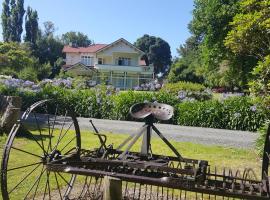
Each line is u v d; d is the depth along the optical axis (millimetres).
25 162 6883
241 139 11273
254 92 7637
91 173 3793
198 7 31688
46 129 11062
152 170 4289
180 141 10406
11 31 71188
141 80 51250
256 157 8484
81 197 5234
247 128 13586
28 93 16453
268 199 3561
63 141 9211
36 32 72062
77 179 6000
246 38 8000
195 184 3674
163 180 3656
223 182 3902
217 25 29984
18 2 71438
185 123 14453
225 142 10641
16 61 38781
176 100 15250
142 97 15375
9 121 9125
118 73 50906
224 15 29438
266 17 7531
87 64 57250
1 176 3945
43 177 6039
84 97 15938
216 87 37719
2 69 36031
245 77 29422
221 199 5430
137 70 50531
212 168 7312
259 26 7645
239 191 3670
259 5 7891
